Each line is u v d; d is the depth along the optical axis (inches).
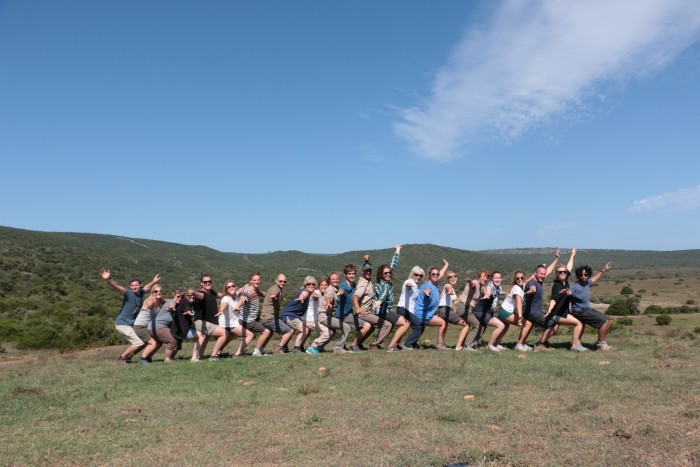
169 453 217.5
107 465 206.5
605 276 5526.6
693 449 195.0
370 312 465.7
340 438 228.1
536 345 464.8
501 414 253.0
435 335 721.0
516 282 451.5
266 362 425.1
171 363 447.8
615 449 199.9
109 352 649.0
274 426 248.8
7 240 2716.5
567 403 269.4
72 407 300.4
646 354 403.2
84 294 2140.7
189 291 464.8
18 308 1628.9
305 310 492.1
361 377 351.9
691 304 2741.1
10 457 216.8
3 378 435.5
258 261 4338.1
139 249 3671.3
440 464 193.2
